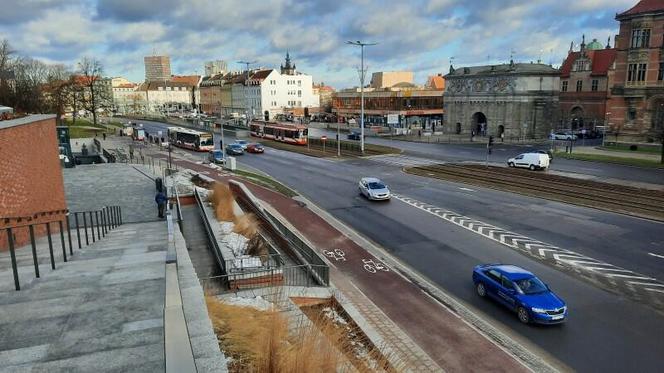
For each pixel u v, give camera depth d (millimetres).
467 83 88750
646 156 54562
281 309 10828
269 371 7270
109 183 31719
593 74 89875
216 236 19469
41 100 80188
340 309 14031
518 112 81062
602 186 37969
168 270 7164
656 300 17344
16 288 7582
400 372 10578
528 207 31688
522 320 15945
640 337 14797
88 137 80312
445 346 14180
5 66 80625
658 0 59188
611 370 13070
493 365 13141
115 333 5762
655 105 60688
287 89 145625
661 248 22938
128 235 15531
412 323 15695
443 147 71438
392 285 19031
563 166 49375
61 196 20016
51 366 4926
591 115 89938
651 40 59312
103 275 8414
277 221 25141
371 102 124562
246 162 57656
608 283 18922
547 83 79812
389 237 25641
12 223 13508
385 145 74812
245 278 14922
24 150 15508
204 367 5414
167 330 5031
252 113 133375
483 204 32875
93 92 109500
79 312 6473
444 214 30281
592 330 15305
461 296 18156
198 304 7336
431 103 113812
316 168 51719
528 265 21047
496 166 49781
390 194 36812
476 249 23406
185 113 172500
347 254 22875
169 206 21766
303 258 18266
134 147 69875
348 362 8539
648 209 30203
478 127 90688
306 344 7855
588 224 27266
